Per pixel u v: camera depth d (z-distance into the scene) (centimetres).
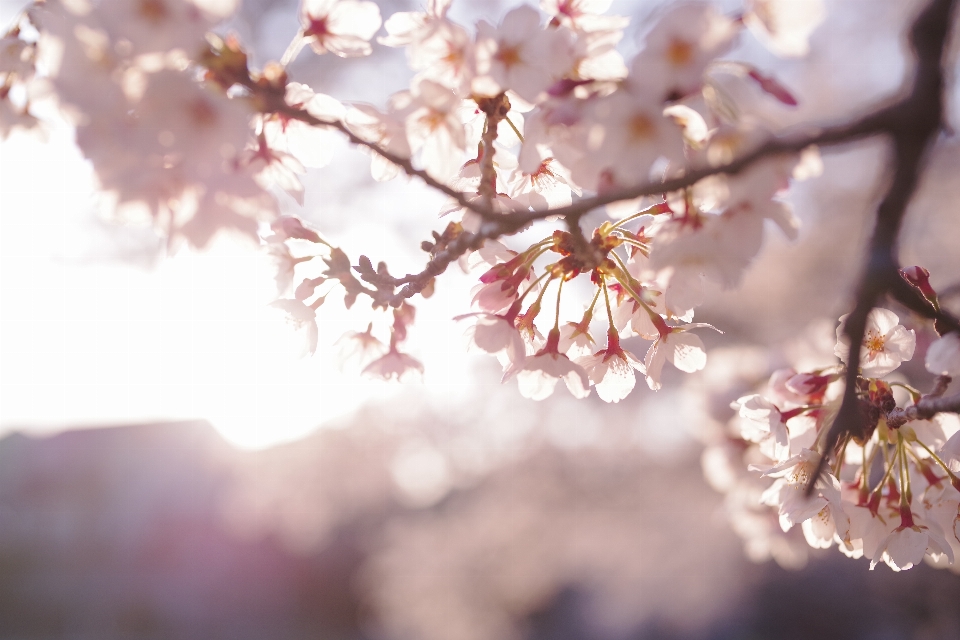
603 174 68
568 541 426
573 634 451
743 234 67
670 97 65
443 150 71
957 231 227
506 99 71
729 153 65
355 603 707
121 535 812
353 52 71
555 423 434
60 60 64
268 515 556
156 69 64
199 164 65
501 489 458
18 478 866
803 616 346
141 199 66
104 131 65
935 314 59
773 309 304
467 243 69
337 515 568
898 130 60
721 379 106
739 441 94
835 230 280
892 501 74
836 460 74
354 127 70
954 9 60
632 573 392
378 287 72
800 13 65
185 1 64
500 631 477
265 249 74
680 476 379
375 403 494
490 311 73
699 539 359
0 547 805
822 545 75
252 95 66
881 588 243
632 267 73
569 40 68
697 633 374
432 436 486
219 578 755
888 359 74
